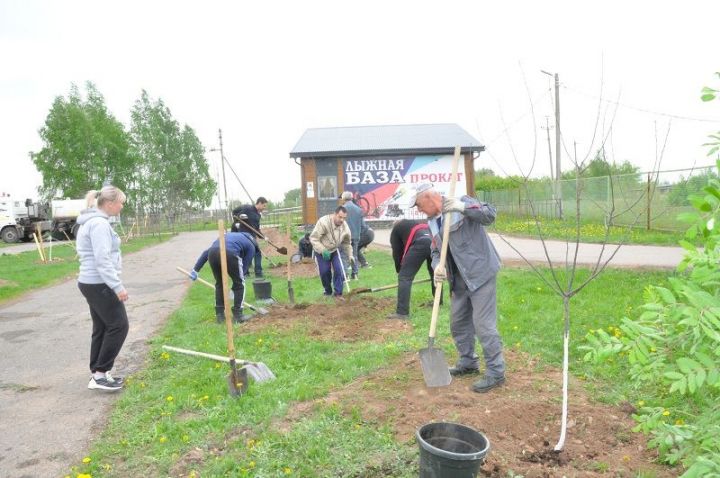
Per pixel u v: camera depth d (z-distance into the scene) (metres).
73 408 4.96
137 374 5.71
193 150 57.41
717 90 2.48
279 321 7.40
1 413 4.92
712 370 2.28
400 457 3.53
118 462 3.84
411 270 7.23
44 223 37.16
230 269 7.45
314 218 26.59
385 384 4.82
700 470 2.24
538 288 8.77
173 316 8.57
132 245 27.42
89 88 51.78
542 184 26.53
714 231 2.25
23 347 7.35
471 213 4.35
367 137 28.95
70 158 46.72
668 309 2.51
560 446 3.54
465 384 4.79
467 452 3.27
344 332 6.77
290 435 3.90
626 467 3.35
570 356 5.42
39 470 3.82
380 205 26.86
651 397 4.32
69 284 13.69
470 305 4.84
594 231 18.31
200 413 4.53
